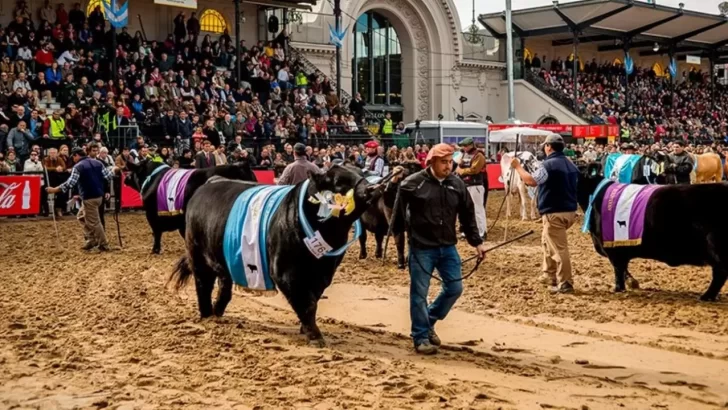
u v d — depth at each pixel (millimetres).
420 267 7574
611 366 7246
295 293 7840
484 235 16547
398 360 7383
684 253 10172
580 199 11070
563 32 44031
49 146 22828
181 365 7160
